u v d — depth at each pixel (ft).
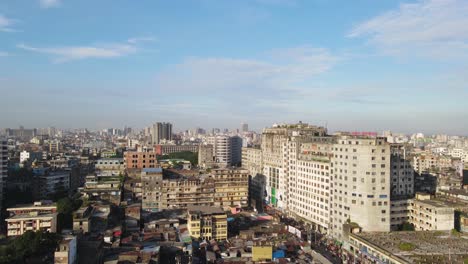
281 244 643.86
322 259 580.71
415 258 517.55
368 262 591.37
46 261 494.18
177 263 531.91
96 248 535.60
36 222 634.84
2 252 478.18
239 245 640.17
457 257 521.65
